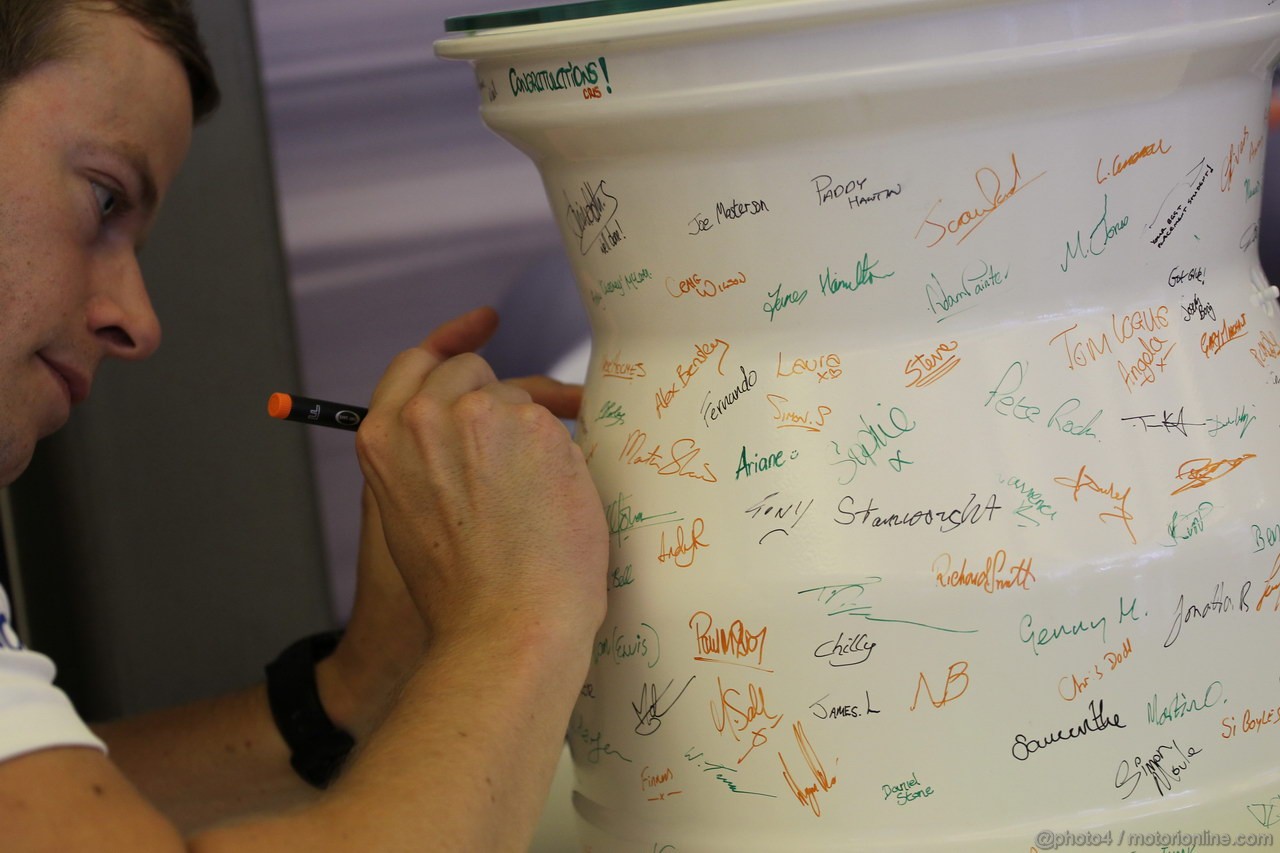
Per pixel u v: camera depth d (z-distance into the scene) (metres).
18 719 0.46
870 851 0.53
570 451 0.57
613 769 0.60
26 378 0.68
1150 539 0.53
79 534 1.40
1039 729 0.53
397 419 0.60
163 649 1.46
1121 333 0.55
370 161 1.33
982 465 0.53
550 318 1.37
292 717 0.83
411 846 0.49
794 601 0.53
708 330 0.56
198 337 1.39
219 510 1.43
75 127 0.66
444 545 0.58
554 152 0.56
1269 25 0.52
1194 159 0.55
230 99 1.32
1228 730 0.55
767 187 0.52
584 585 0.56
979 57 0.49
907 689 0.52
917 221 0.52
